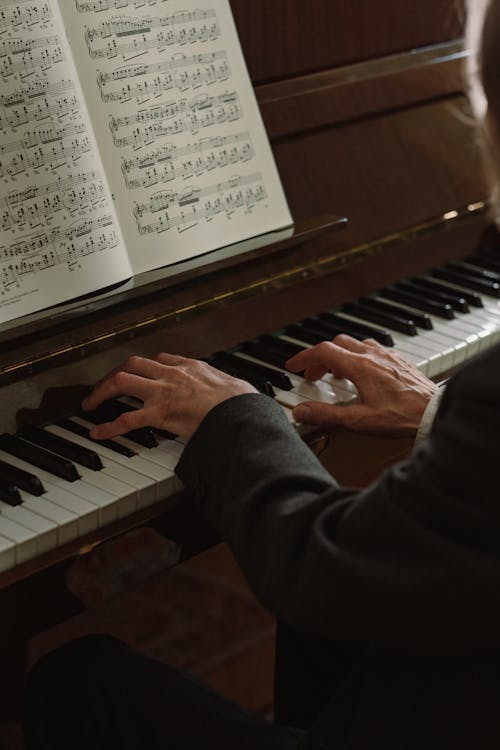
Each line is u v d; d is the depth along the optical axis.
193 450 1.11
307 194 1.76
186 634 2.38
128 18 1.48
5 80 1.31
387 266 1.86
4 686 1.84
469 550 0.81
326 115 1.79
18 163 1.32
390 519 0.84
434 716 0.93
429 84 1.94
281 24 1.73
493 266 1.96
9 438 1.33
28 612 1.18
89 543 1.20
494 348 0.83
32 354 1.36
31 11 1.34
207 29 1.58
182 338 1.55
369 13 1.85
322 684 1.42
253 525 0.99
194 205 1.54
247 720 1.19
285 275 1.69
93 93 1.44
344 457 1.48
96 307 1.38
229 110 1.60
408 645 0.86
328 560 0.88
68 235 1.36
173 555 1.31
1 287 1.31
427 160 1.95
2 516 1.17
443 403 0.87
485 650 0.88
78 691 1.25
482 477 0.79
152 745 1.20
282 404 1.43
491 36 0.81
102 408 1.41
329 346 1.39
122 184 1.46
